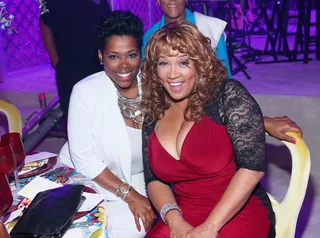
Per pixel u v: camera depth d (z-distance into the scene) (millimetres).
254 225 1703
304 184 1754
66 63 3561
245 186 1647
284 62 6844
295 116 4762
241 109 1633
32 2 6691
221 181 1719
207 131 1667
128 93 2004
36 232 1241
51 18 3436
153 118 1792
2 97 5746
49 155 1903
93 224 1348
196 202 1759
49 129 4434
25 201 1497
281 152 4113
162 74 1674
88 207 1426
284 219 1812
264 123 1825
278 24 6871
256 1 8523
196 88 1668
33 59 6930
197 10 6555
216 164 1684
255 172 1658
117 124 1980
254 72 6195
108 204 2068
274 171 3748
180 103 1734
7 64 6477
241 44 7426
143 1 6328
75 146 1994
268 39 7074
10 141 1550
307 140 4391
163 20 2590
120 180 2010
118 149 2002
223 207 1633
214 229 1610
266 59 7164
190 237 1601
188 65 1644
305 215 3090
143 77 1784
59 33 3480
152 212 1950
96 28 1902
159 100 1773
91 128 1984
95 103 1966
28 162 1819
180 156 1699
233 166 1732
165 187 1838
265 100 4941
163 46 1625
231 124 1642
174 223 1670
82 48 3484
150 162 1795
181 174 1732
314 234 2859
